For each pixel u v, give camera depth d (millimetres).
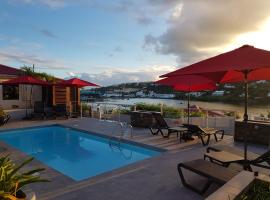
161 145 8250
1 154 7191
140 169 5672
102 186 4715
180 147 7949
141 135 9977
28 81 13664
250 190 3125
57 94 17016
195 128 8297
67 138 11117
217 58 4324
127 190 4535
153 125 10836
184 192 4438
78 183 4879
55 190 4543
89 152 8789
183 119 11906
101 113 15180
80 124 13055
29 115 15461
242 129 8680
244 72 4680
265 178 3297
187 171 5500
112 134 10297
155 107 13781
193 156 6789
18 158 6789
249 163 4746
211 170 4227
